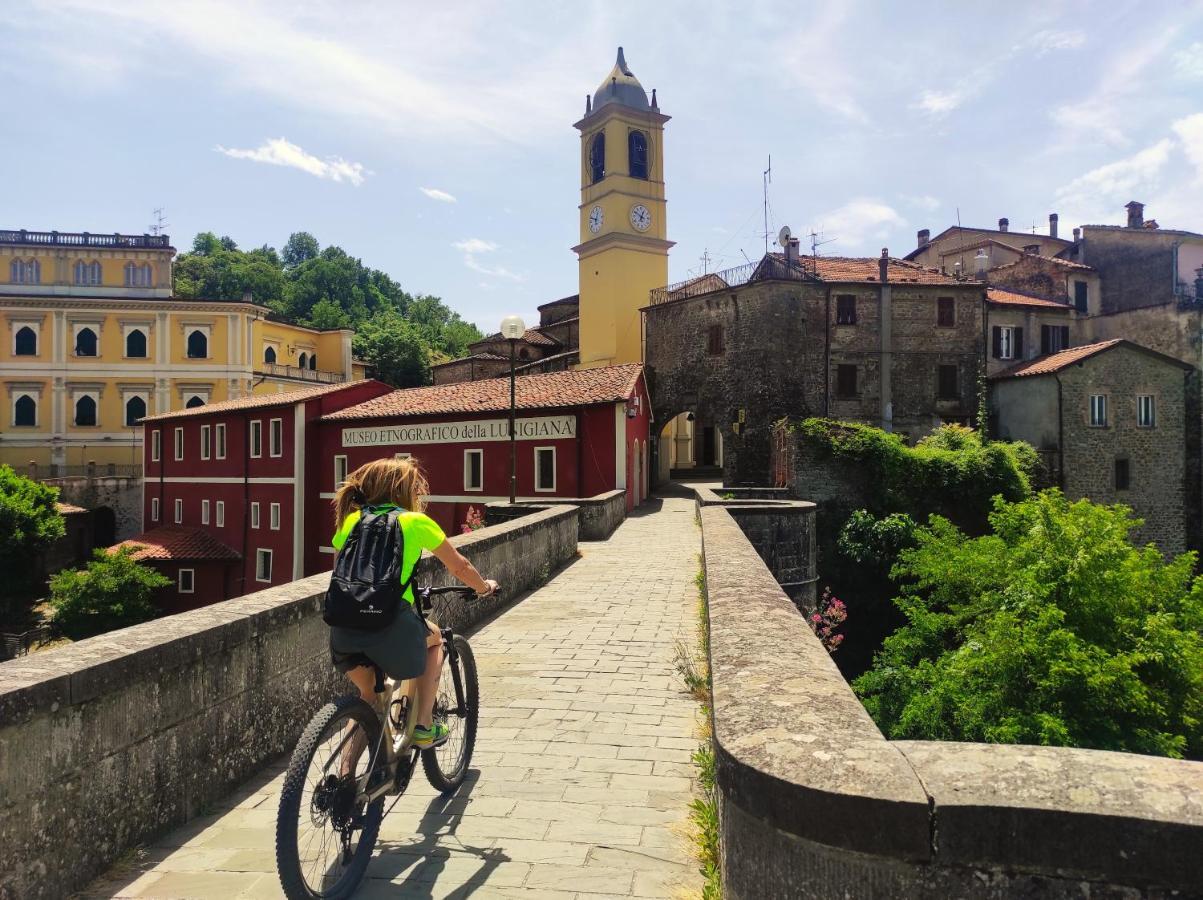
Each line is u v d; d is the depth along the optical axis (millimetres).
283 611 4883
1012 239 51094
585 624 8805
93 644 3680
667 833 3816
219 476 40250
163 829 3764
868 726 2148
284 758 4828
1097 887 1587
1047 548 17547
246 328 54000
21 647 32156
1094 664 14266
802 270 38406
